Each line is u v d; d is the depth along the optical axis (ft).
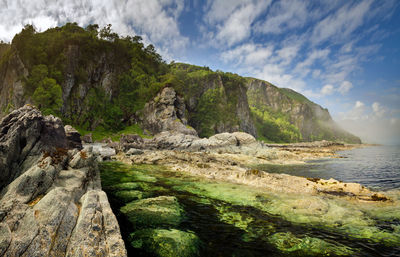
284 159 163.84
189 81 505.25
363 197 47.88
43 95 240.12
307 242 28.71
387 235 30.96
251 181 64.59
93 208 26.45
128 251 25.29
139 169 90.63
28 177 29.63
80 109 277.64
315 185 56.24
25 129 45.16
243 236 30.32
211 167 90.17
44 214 22.65
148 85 353.10
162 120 285.43
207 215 38.27
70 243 20.47
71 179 38.60
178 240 28.12
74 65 288.51
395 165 127.13
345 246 27.86
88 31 365.40
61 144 56.75
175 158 120.06
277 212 40.04
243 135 225.35
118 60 349.20
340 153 262.47
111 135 257.55
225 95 520.42
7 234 18.44
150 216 36.60
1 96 281.95
